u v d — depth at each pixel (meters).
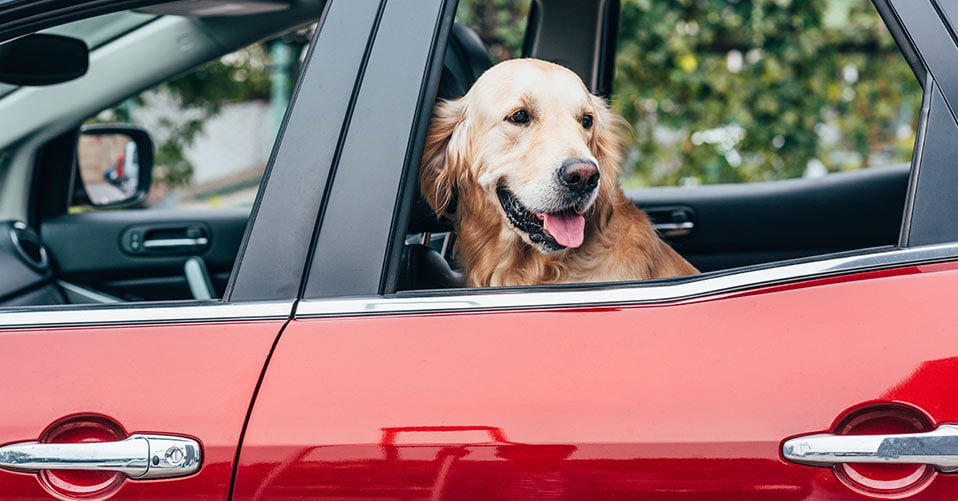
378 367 1.35
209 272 2.83
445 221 2.21
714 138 6.54
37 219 2.75
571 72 2.11
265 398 1.35
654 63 6.37
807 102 6.46
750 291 1.34
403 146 1.44
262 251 1.45
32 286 2.50
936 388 1.22
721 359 1.28
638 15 6.27
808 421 1.24
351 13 1.50
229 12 2.55
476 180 2.05
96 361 1.42
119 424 1.36
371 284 1.41
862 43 6.50
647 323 1.33
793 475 1.23
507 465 1.28
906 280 1.29
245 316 1.42
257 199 1.47
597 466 1.26
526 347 1.33
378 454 1.30
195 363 1.39
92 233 2.75
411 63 1.47
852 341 1.27
